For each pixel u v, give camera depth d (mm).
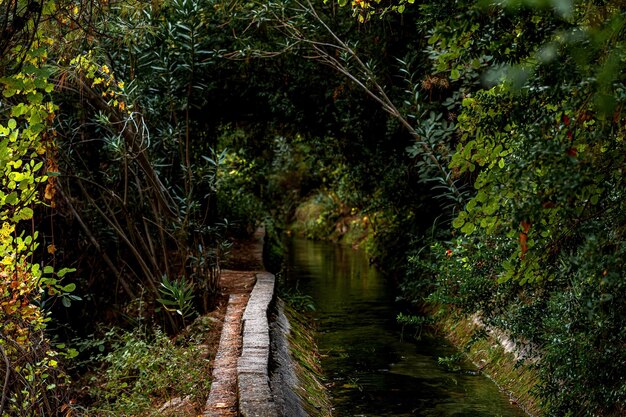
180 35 8969
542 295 5586
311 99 11953
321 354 9148
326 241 26000
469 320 9688
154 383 6129
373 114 11602
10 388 4910
